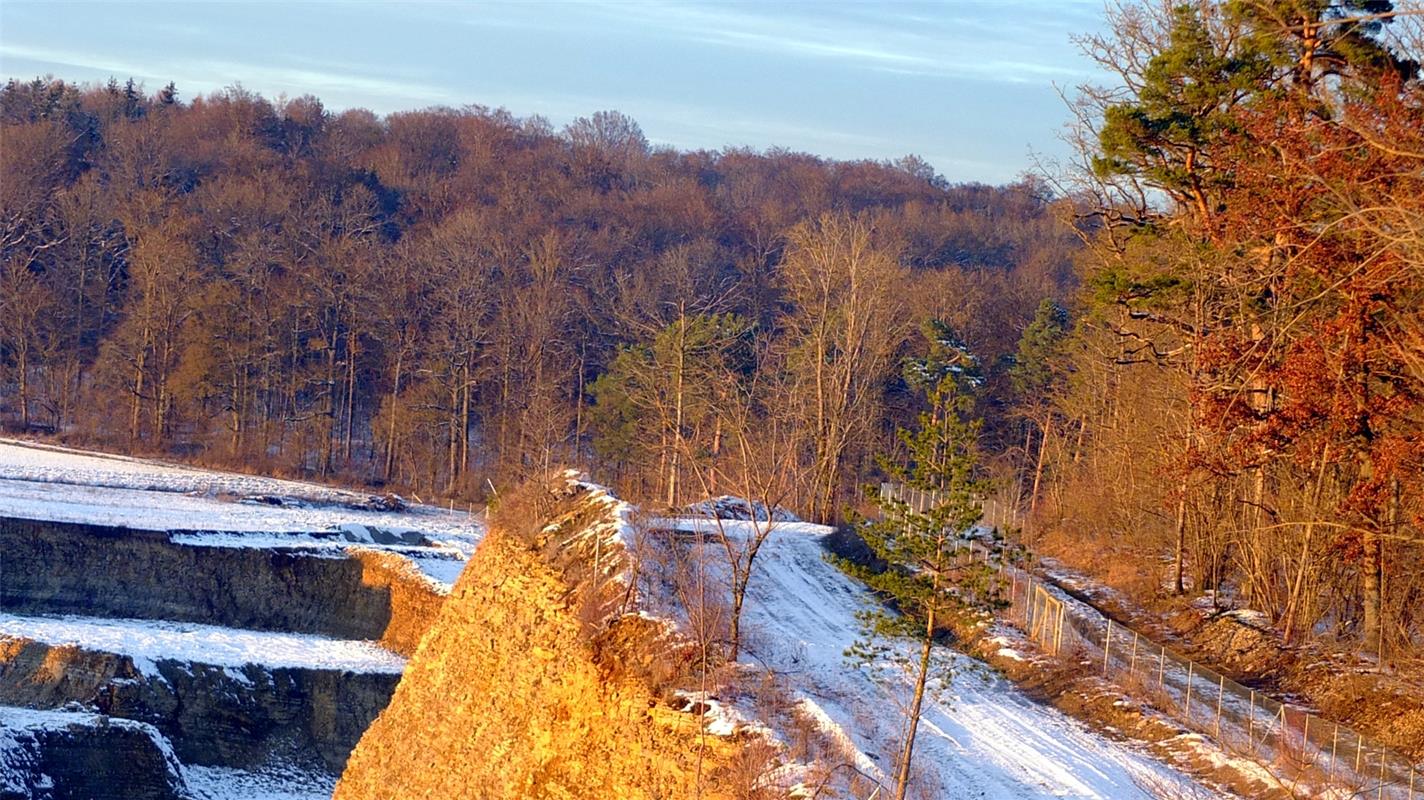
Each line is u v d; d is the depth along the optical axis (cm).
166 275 10200
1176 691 3669
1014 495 7100
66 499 7544
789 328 9131
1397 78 3231
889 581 2938
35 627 5762
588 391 8844
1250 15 3888
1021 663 4047
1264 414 3928
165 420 10212
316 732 5616
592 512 4284
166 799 4762
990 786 3036
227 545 6800
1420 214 2342
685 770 2992
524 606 3988
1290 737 3192
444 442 10100
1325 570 4134
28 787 4416
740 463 5734
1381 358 3556
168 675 5409
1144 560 5169
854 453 8131
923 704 3559
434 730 4081
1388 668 3594
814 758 2936
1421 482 3462
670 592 3706
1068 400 7125
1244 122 3988
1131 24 5012
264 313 10138
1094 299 4909
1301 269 3603
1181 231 4644
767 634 3791
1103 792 3039
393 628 6475
